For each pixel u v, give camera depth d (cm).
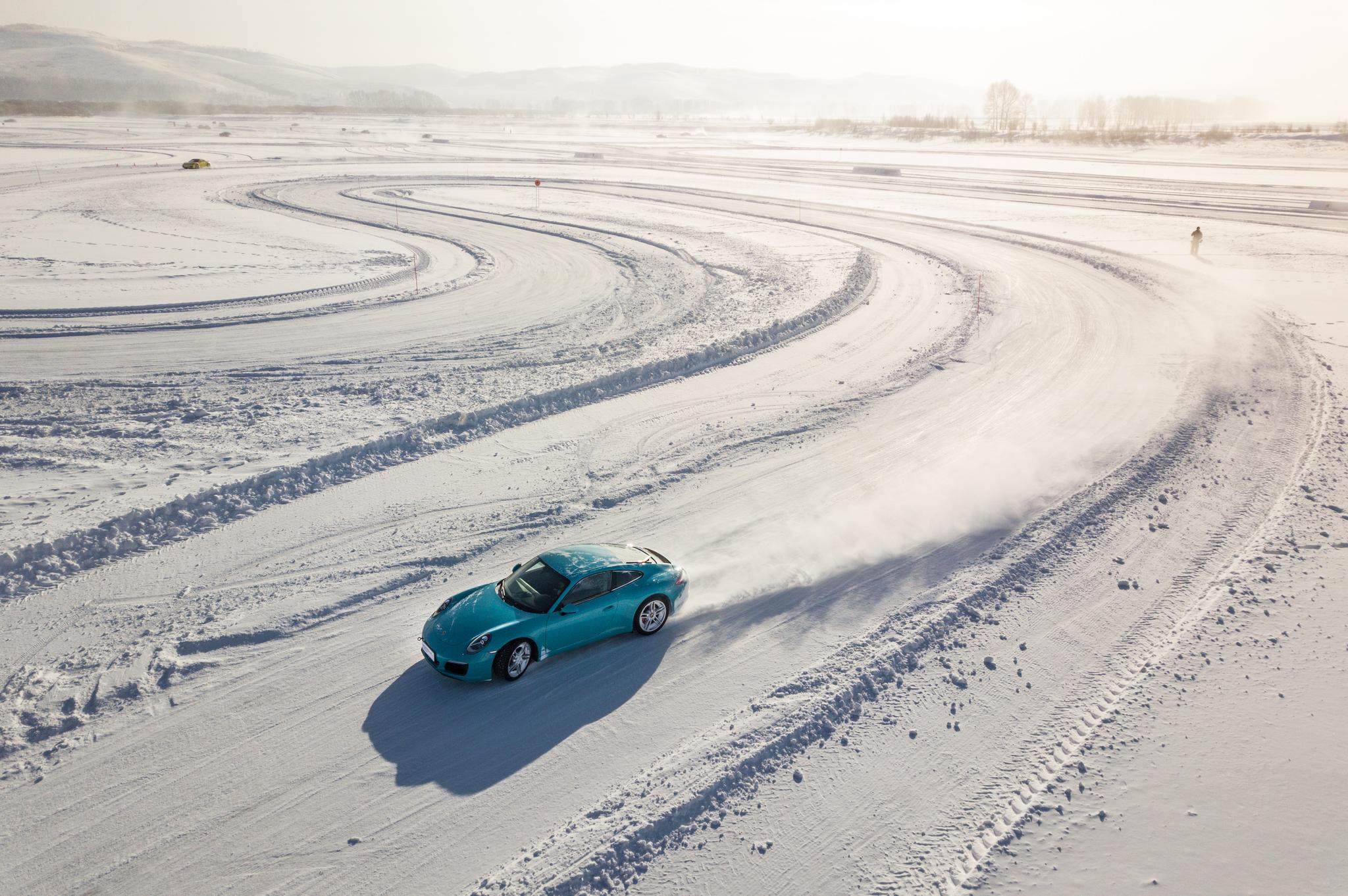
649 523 1394
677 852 741
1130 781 817
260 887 706
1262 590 1153
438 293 3128
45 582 1204
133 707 937
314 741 884
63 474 1558
